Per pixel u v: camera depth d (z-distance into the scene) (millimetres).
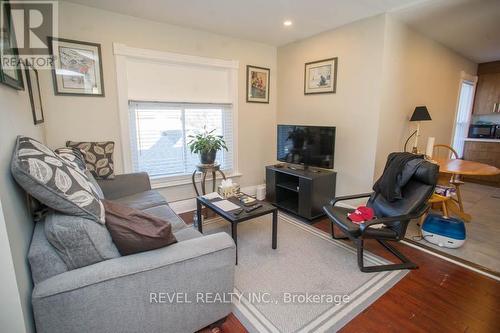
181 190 3533
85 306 1110
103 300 1140
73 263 1163
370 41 2969
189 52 3299
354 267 2203
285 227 3016
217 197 2672
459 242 2445
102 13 2707
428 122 4016
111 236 1267
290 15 2889
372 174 3113
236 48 3695
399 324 1599
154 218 1437
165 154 3361
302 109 3875
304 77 3773
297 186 3438
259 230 2928
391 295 1856
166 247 1353
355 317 1658
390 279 2035
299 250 2480
